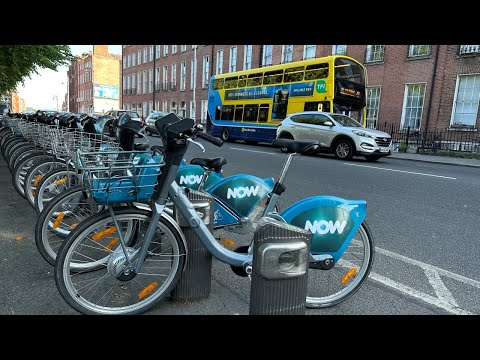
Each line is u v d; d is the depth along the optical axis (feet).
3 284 9.71
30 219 15.23
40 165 14.65
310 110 52.34
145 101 154.61
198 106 119.34
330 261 8.89
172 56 132.98
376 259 12.43
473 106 55.93
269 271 6.67
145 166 7.48
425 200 21.38
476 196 22.72
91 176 7.47
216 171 11.46
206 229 8.38
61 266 7.73
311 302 9.19
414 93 62.69
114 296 9.16
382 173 31.86
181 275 8.80
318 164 37.27
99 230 8.59
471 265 12.12
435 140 56.80
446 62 58.08
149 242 8.07
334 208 8.84
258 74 62.64
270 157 42.39
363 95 52.26
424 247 13.69
